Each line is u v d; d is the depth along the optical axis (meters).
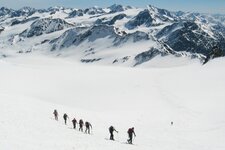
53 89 82.00
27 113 38.16
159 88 73.12
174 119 50.88
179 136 41.59
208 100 59.19
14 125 31.19
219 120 47.94
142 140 38.97
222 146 36.78
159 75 89.00
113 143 32.97
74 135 33.19
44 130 32.28
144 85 77.94
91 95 74.94
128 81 84.62
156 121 50.25
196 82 73.31
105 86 81.56
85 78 92.06
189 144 37.62
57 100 72.56
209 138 40.12
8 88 78.56
